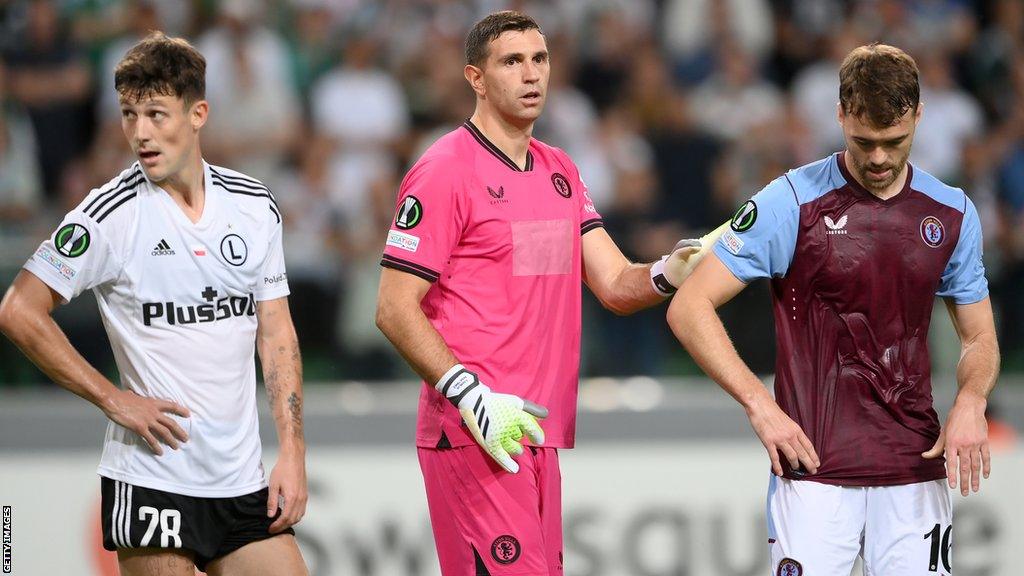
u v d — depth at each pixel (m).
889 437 14.33
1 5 31.38
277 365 15.02
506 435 14.20
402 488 23.22
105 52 32.31
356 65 32.94
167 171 13.81
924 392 14.48
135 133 13.66
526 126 15.05
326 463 23.17
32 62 31.14
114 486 14.27
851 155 14.02
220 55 31.86
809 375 14.41
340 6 34.44
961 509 23.50
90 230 13.76
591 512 23.30
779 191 14.34
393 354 25.28
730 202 30.31
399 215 14.66
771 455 14.01
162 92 13.62
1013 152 31.64
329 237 25.98
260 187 14.90
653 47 33.91
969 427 14.14
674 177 30.55
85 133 31.53
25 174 30.11
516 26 14.81
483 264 14.82
